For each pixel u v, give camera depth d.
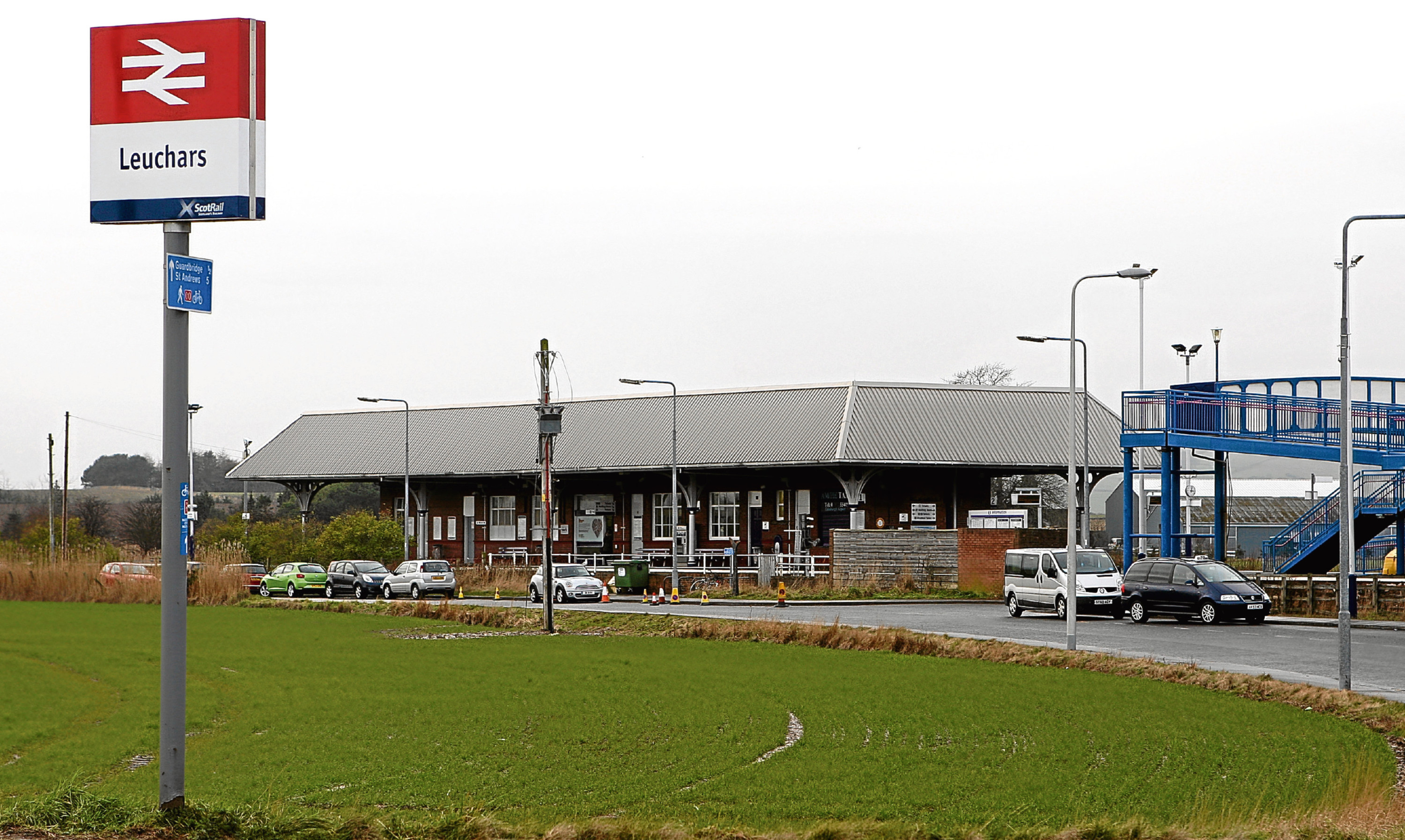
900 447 60.72
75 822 11.07
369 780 15.87
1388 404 42.88
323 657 31.25
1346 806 13.41
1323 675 25.67
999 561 53.78
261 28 11.12
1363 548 53.06
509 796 14.84
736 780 15.72
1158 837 12.27
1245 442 43.16
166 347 11.03
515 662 29.98
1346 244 23.58
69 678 27.08
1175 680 25.33
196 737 19.31
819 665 28.80
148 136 11.09
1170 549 45.97
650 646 34.09
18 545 63.31
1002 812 13.82
